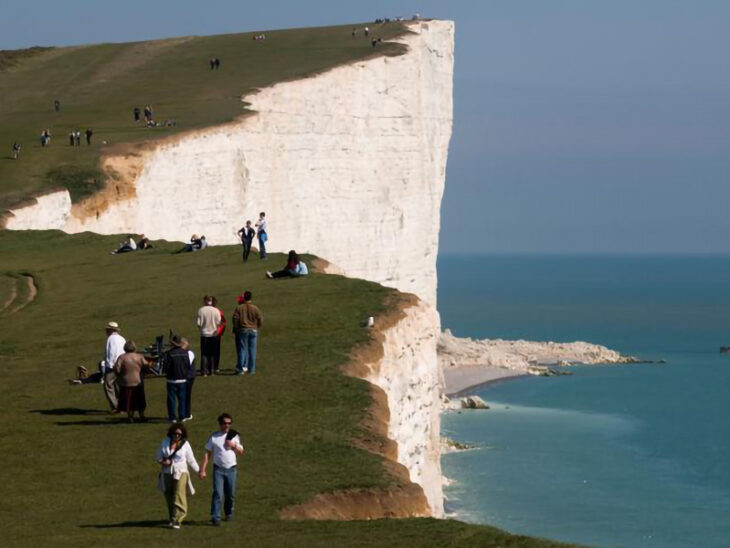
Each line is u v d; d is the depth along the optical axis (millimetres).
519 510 117500
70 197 118188
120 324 66500
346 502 37156
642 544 105500
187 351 46188
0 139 139875
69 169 124375
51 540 32188
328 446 42219
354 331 59500
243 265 86125
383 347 58188
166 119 147000
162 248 98875
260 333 60062
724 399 199375
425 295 179625
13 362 59031
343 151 160875
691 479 134250
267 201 148125
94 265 91312
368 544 31750
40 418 47531
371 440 43812
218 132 139625
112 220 122438
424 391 64688
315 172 156750
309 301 67625
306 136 155250
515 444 153500
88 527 33875
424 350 65625
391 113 168750
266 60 192750
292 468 39625
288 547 31500
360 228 164125
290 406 47469
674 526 112250
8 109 168500
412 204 173000
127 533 33094
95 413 48406
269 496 36781
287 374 52125
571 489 127562
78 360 58656
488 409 182375
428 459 74188
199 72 188750
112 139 135000
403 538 32500
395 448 43750
